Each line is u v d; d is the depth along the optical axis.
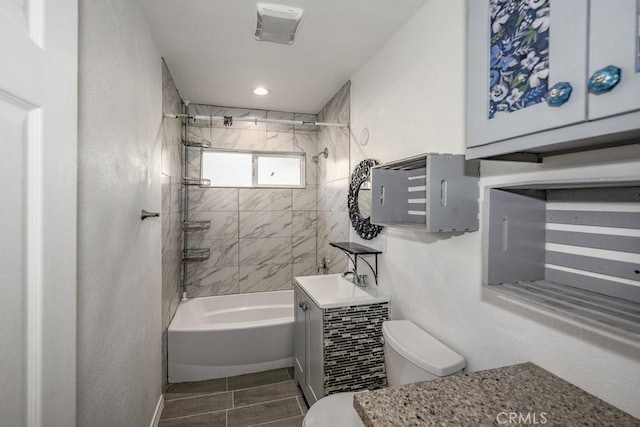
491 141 0.86
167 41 1.88
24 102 0.58
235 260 3.23
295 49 2.01
